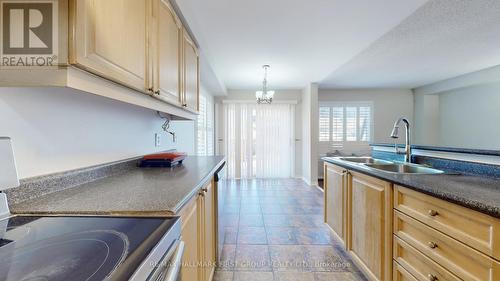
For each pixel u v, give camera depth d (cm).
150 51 132
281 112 602
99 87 92
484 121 502
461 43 316
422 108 605
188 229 111
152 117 223
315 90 520
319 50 321
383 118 628
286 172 605
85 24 80
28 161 98
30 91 99
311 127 518
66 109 118
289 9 216
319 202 388
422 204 124
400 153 216
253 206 367
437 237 114
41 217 82
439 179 139
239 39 281
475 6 215
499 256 86
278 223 299
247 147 601
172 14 169
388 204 150
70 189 115
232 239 254
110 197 101
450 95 570
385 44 310
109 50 93
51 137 109
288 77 477
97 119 142
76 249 62
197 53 261
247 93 604
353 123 629
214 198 196
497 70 432
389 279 149
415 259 129
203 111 473
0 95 88
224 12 220
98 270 53
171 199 98
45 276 51
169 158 190
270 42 292
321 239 254
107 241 66
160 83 146
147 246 63
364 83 565
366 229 175
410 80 538
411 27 258
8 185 83
